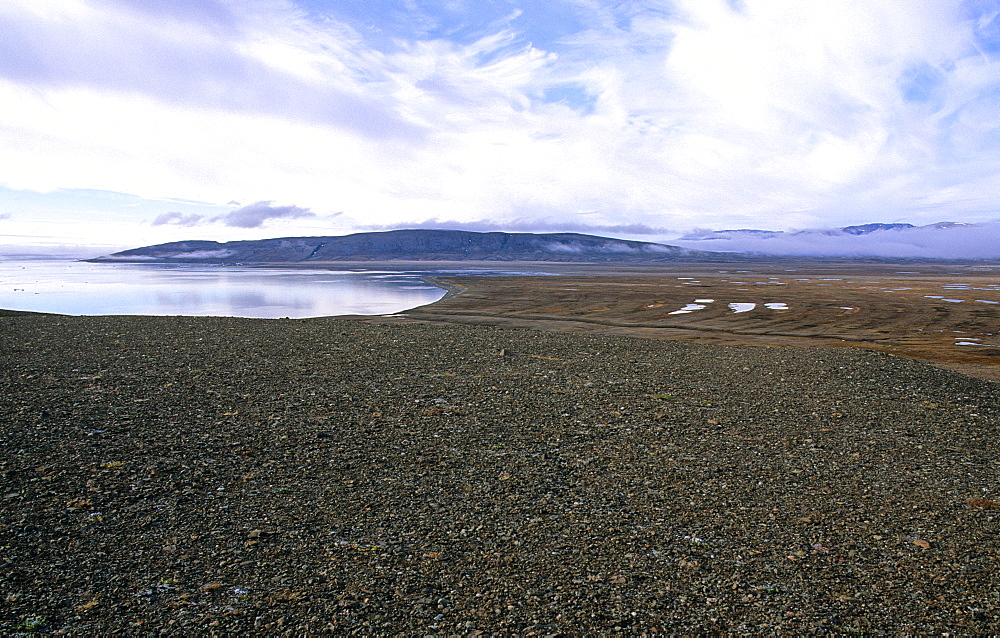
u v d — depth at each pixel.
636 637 4.92
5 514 6.81
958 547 6.42
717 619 5.16
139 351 16.61
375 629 4.96
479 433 10.17
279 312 50.34
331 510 7.17
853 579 5.80
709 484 8.13
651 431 10.43
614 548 6.35
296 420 10.63
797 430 10.62
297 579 5.68
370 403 11.89
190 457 8.75
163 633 4.85
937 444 9.95
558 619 5.13
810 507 7.43
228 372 14.22
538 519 7.00
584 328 36.91
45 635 4.79
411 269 197.12
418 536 6.56
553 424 10.77
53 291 79.69
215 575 5.72
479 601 5.38
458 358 16.95
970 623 5.11
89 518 6.80
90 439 9.32
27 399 11.37
